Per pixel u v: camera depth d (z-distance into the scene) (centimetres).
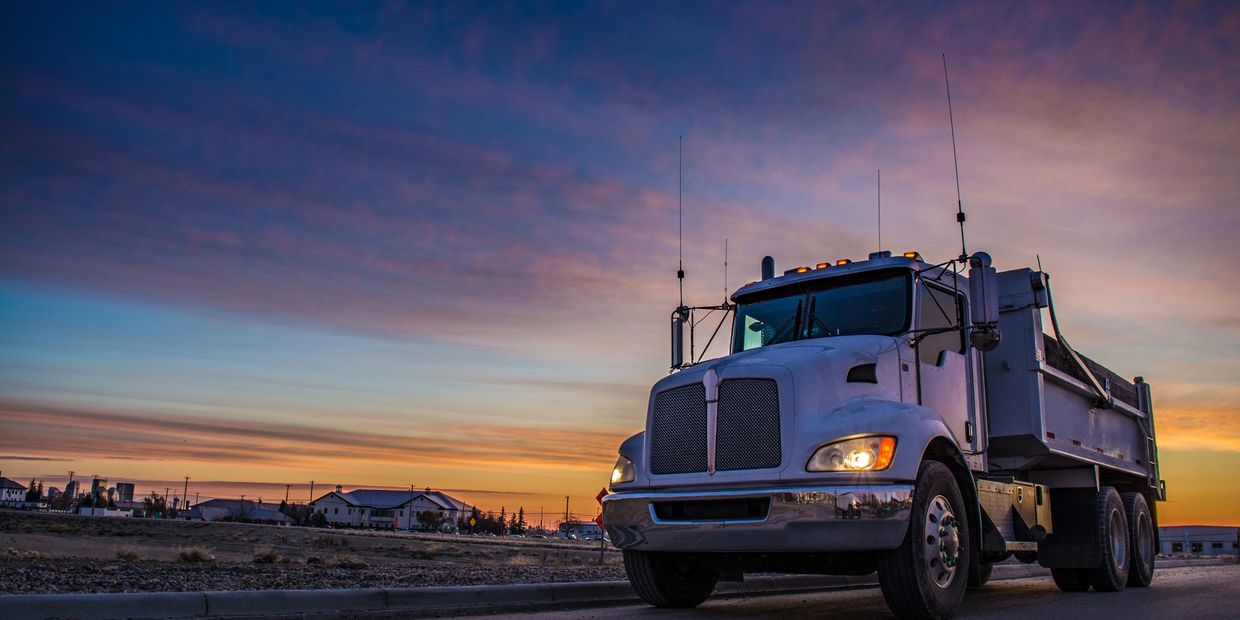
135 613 645
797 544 647
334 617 724
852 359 723
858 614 763
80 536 3791
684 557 800
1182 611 803
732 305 934
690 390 731
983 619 726
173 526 7094
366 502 18238
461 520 18550
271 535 5244
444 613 775
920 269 812
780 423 673
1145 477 1308
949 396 839
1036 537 902
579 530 11006
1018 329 939
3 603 587
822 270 872
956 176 835
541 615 757
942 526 686
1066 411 1022
